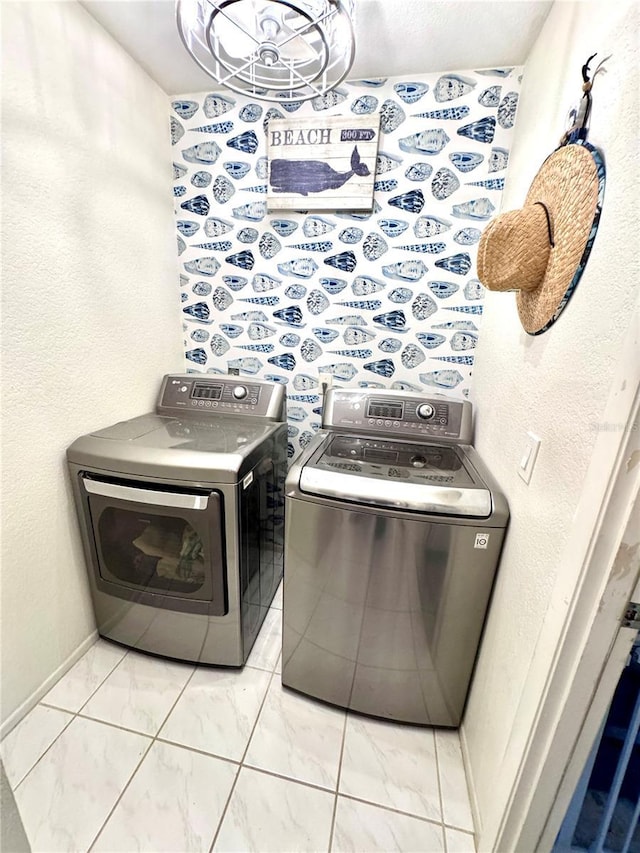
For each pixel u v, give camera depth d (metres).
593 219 0.73
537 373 0.96
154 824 1.05
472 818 1.09
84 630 1.52
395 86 1.52
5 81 1.04
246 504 1.34
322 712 1.37
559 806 0.85
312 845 1.03
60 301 1.27
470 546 1.10
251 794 1.13
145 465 1.25
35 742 1.23
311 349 1.91
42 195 1.18
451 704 1.29
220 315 1.96
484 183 1.55
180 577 1.42
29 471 1.22
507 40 1.29
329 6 0.87
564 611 0.72
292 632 1.34
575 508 0.73
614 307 0.65
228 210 1.80
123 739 1.25
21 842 0.65
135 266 1.62
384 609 1.21
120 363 1.58
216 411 1.73
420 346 1.78
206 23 0.94
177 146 1.77
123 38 1.38
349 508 1.13
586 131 0.81
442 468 1.32
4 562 1.17
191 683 1.45
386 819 1.09
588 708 0.76
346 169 1.63
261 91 1.61
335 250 1.75
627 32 0.67
